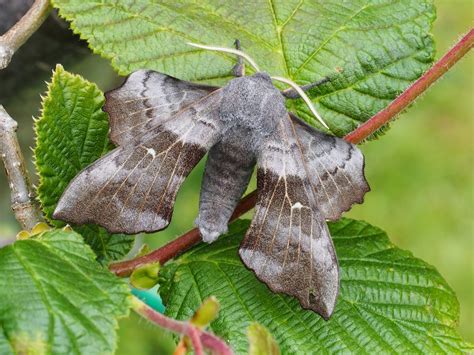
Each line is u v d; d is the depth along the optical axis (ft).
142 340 1.38
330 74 0.95
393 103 0.91
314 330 0.89
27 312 0.77
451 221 1.77
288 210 0.84
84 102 0.89
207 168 0.86
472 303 1.69
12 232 1.24
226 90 0.85
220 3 0.97
